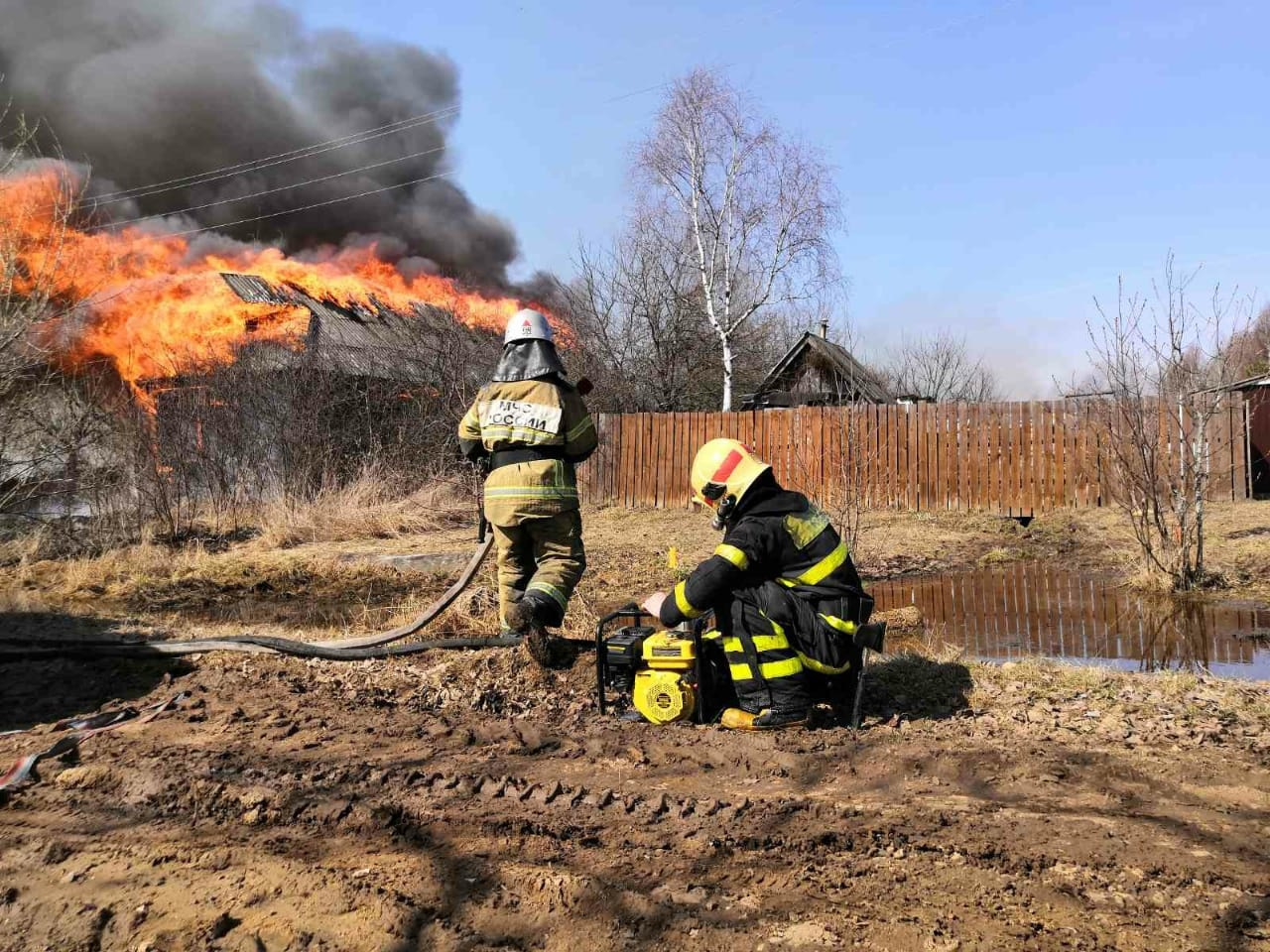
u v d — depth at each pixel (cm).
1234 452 1373
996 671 492
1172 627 701
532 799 333
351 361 1681
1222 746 372
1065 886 256
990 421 1491
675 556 466
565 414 497
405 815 320
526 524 496
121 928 252
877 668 498
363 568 1027
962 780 341
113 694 502
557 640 525
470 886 266
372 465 1543
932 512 1497
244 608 829
